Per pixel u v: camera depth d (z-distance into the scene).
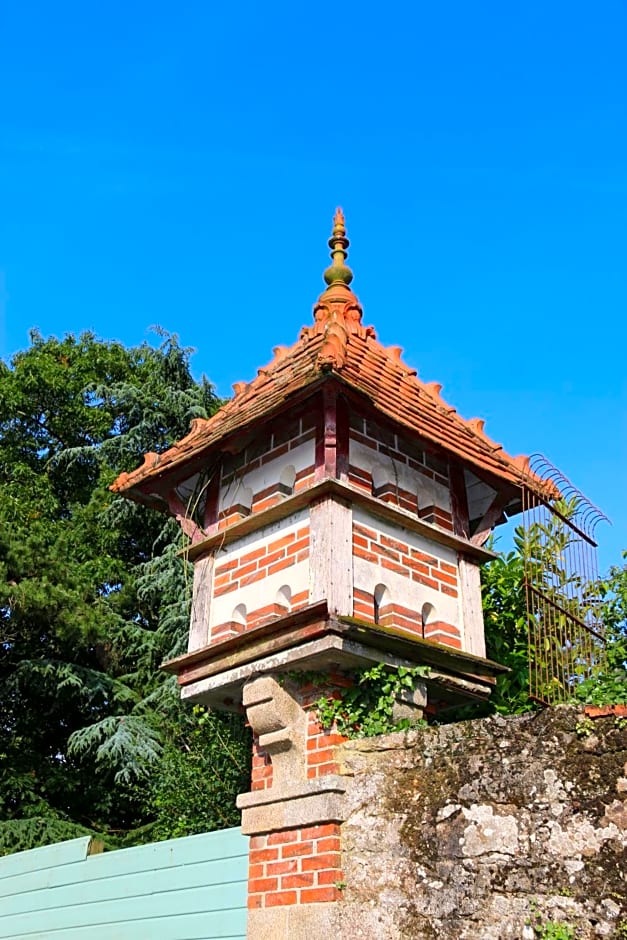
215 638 7.14
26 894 8.75
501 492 7.79
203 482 7.79
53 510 22.45
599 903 4.63
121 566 20.84
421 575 7.05
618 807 4.73
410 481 7.35
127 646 19.33
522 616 8.98
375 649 6.36
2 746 17.83
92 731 16.88
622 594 8.79
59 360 25.44
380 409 6.85
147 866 7.48
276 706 6.36
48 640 18.16
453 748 5.50
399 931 5.32
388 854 5.56
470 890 5.11
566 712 5.11
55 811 16.58
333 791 5.92
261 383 7.90
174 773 12.44
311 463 6.92
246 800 6.43
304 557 6.61
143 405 23.25
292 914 5.88
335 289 8.36
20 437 24.16
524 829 5.02
